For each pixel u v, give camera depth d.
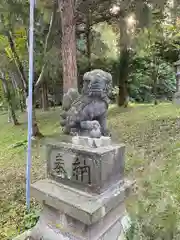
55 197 2.04
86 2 6.18
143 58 11.45
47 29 7.26
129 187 2.26
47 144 2.30
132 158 4.23
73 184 2.13
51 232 2.15
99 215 1.87
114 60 10.98
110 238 2.04
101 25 9.91
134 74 12.20
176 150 3.99
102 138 2.08
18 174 4.79
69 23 5.27
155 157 3.99
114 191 2.09
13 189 4.00
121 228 2.06
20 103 14.80
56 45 7.74
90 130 2.07
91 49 10.84
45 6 6.20
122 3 6.35
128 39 9.00
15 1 5.68
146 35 8.77
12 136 9.48
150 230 1.69
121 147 2.18
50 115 12.95
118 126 7.08
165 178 2.57
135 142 5.25
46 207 2.29
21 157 6.16
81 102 2.10
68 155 2.12
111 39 11.01
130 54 10.60
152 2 6.23
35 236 2.27
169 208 1.83
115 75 11.05
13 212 3.19
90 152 1.93
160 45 10.43
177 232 1.63
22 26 6.62
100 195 1.97
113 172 2.11
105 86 1.98
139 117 7.92
